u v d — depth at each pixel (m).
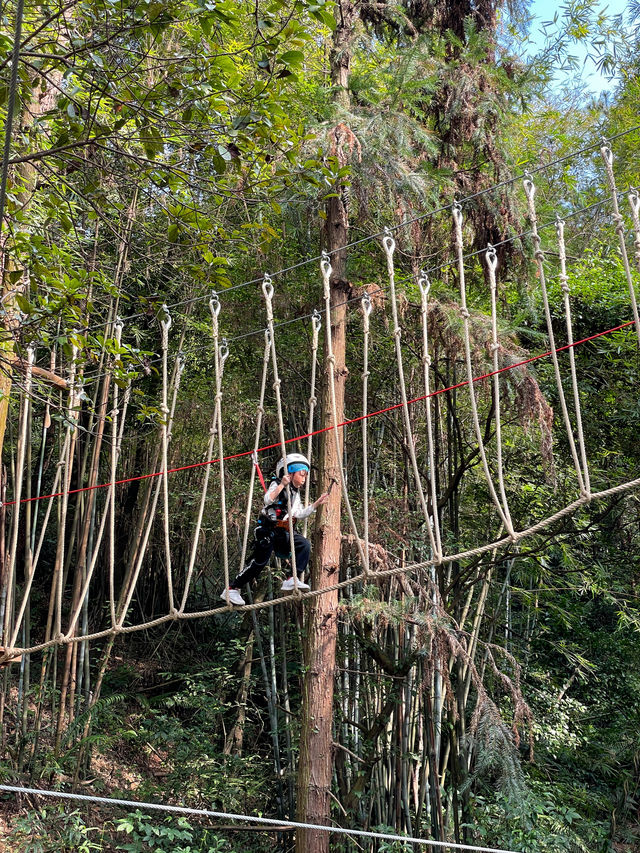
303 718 6.63
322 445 6.86
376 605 6.66
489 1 8.00
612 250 9.73
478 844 7.52
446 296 7.05
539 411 6.76
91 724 8.10
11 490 7.33
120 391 8.83
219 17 3.54
